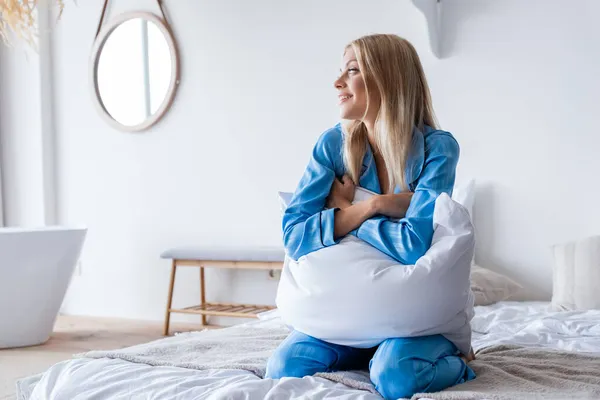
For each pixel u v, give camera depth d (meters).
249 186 3.93
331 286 1.37
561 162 3.16
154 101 4.18
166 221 4.16
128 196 4.28
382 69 1.55
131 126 4.22
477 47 3.33
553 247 2.93
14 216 4.55
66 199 4.47
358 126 1.64
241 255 3.53
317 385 1.29
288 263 1.51
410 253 1.38
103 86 4.34
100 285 4.37
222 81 4.00
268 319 2.42
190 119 4.09
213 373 1.44
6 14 3.85
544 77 3.20
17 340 3.36
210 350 1.77
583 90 3.13
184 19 4.11
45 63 4.49
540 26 3.21
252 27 3.91
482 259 3.29
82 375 1.50
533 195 3.21
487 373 1.44
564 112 3.16
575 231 3.13
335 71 3.70
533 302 3.00
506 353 1.70
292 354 1.40
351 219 1.46
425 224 1.40
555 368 1.50
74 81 4.44
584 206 3.12
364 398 1.24
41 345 3.41
